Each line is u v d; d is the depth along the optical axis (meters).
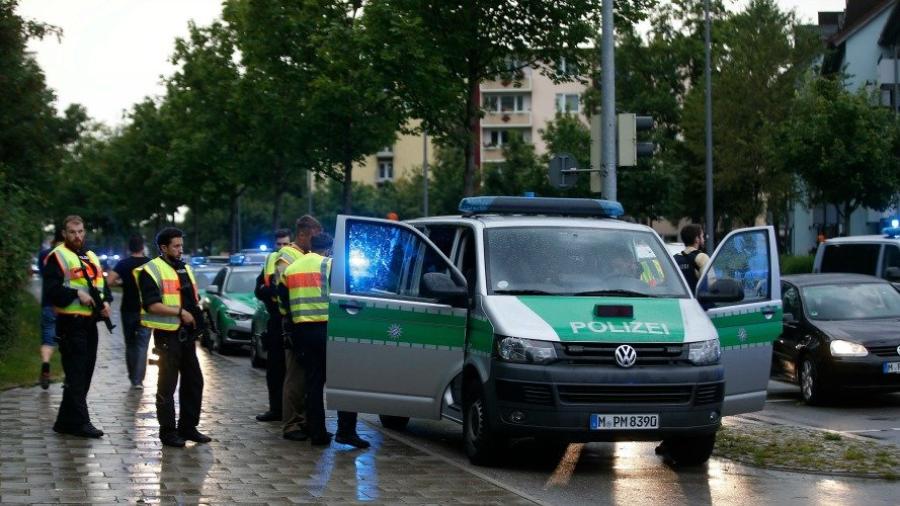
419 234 10.79
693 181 62.44
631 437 9.55
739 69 54.16
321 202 102.12
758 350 10.89
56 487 8.66
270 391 12.67
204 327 11.09
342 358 10.48
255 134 44.12
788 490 9.12
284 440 11.34
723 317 10.60
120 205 65.19
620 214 11.93
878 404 15.86
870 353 15.21
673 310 10.12
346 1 37.28
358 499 8.48
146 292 10.78
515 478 9.58
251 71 40.78
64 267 11.16
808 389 15.70
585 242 10.82
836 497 8.84
